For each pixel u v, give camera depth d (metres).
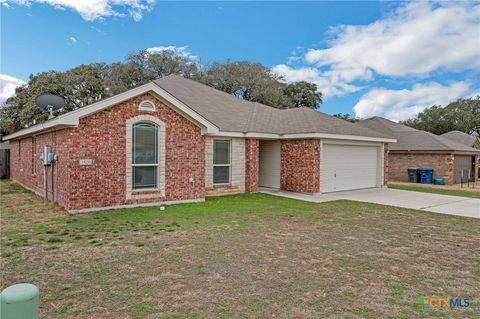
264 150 16.94
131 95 9.95
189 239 6.70
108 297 4.00
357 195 14.76
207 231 7.41
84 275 4.72
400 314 3.67
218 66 40.19
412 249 6.30
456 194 15.91
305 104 45.84
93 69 36.47
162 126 10.84
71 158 9.11
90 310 3.66
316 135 14.22
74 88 33.81
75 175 9.16
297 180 15.16
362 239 6.99
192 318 3.50
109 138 9.76
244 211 10.09
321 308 3.78
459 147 23.12
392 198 13.92
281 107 40.16
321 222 8.70
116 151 9.91
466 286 4.52
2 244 6.19
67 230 7.30
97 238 6.68
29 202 11.16
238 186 14.78
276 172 16.25
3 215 8.92
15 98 36.47
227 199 12.68
